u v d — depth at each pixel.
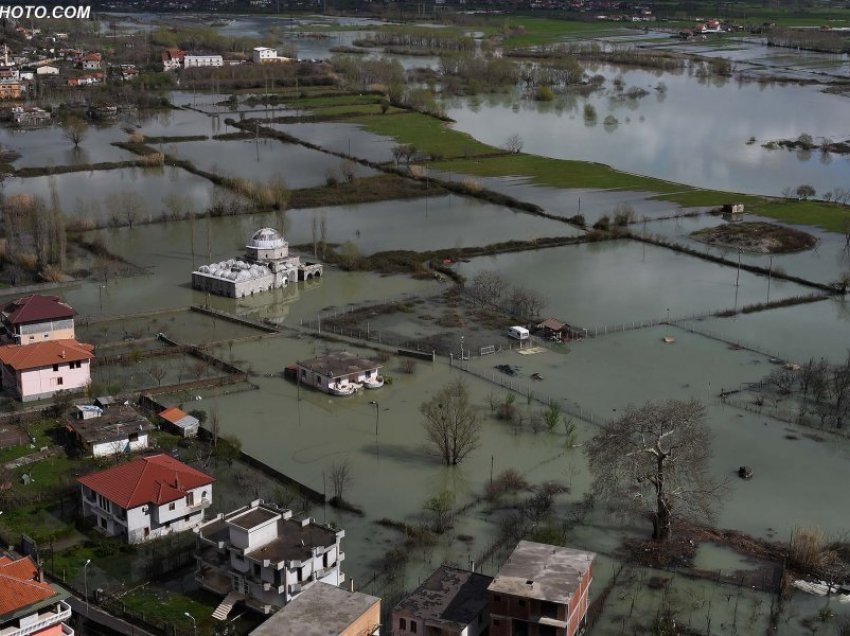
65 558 120.56
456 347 191.88
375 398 169.25
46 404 163.25
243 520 112.69
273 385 174.12
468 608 103.62
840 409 164.38
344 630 94.31
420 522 130.25
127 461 141.38
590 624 109.88
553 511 132.88
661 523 125.62
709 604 113.75
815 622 110.62
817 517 132.50
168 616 109.69
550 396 169.25
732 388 173.00
